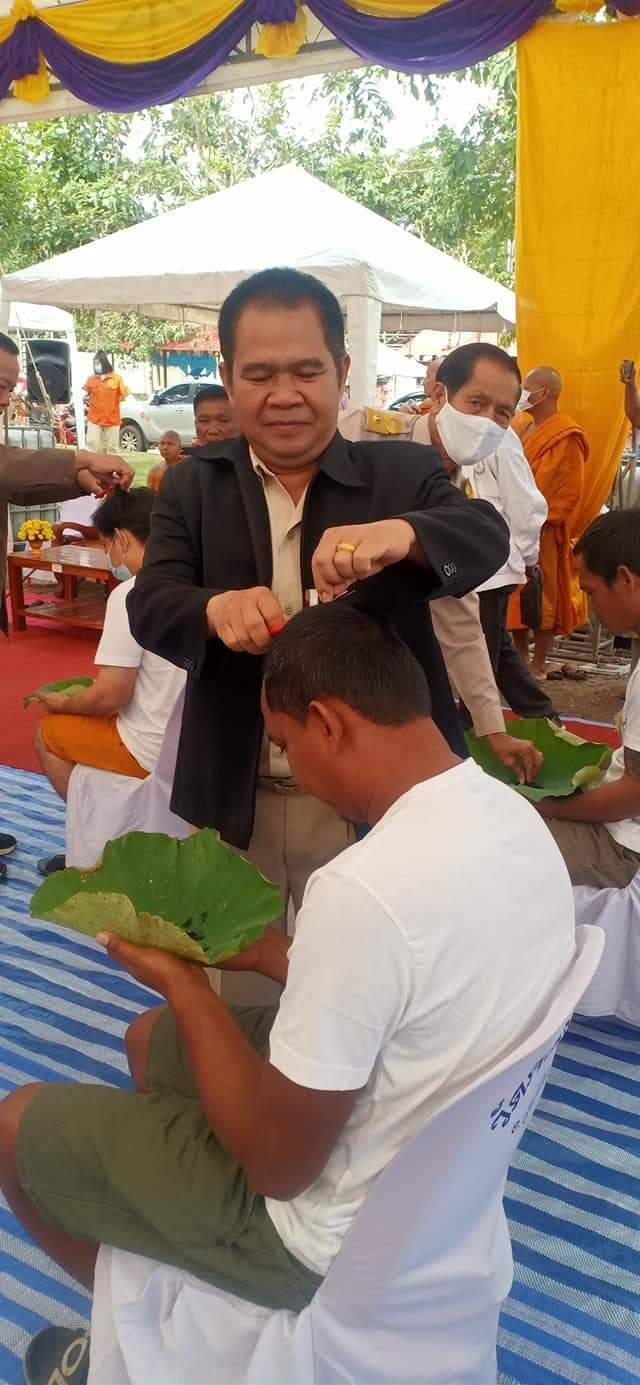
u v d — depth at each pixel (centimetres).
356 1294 105
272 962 134
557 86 496
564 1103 216
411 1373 112
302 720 111
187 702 159
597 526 216
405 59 527
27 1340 160
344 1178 107
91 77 636
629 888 220
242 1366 111
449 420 229
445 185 1304
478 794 104
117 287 704
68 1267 137
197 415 371
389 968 95
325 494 145
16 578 616
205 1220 115
